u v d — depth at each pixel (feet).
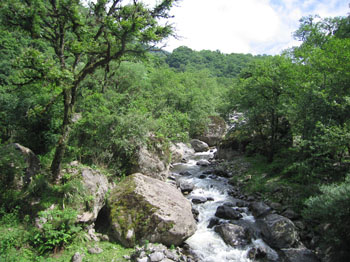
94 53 33.78
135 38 32.19
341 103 36.42
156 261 22.75
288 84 47.96
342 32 65.77
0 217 24.88
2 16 27.43
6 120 39.58
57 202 26.53
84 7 34.60
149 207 27.99
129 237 25.77
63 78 28.25
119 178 39.91
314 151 38.11
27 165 29.76
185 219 28.76
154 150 46.85
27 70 27.04
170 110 80.12
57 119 41.52
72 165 36.47
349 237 23.22
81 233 25.53
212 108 108.37
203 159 76.02
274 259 26.30
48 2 33.17
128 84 88.99
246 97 56.90
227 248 28.25
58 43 33.45
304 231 30.50
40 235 23.00
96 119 44.09
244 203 40.14
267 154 59.00
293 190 39.27
